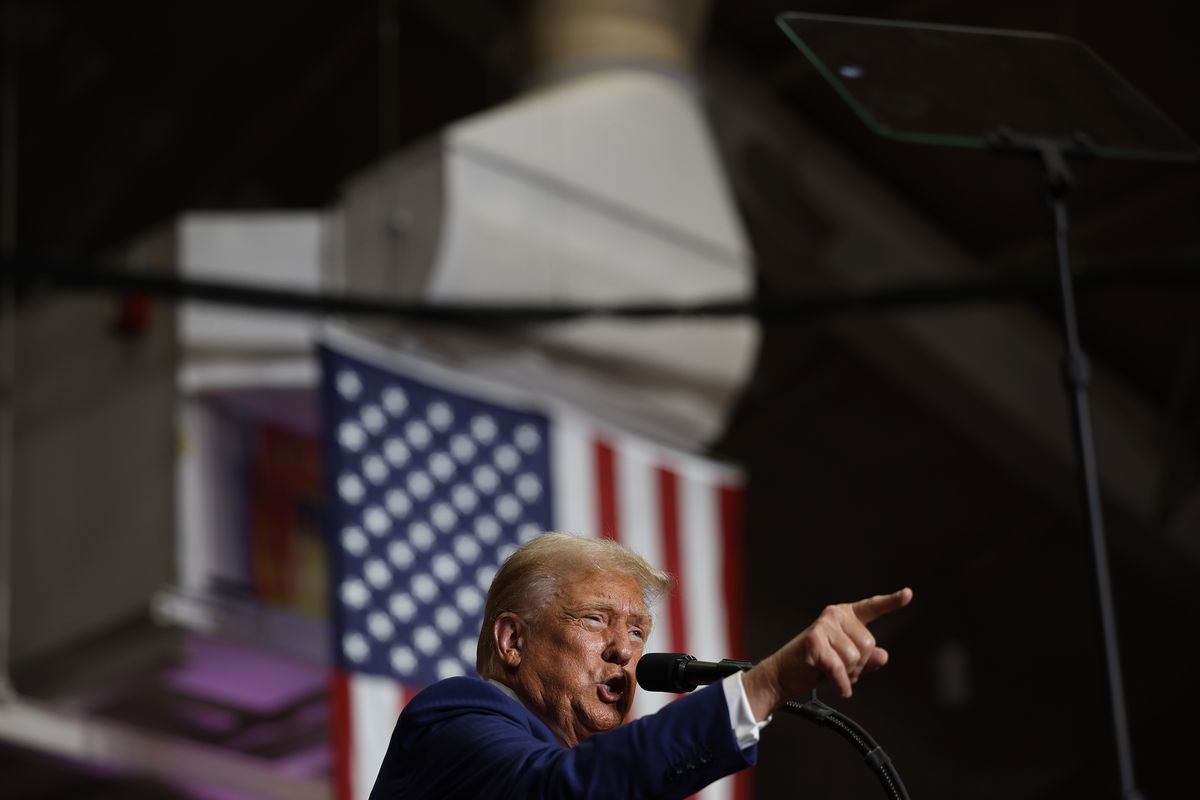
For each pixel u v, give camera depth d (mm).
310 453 30750
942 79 8391
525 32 32906
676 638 28344
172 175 46094
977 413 43562
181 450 28984
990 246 42844
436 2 40000
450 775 6082
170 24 42250
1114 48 36500
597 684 6629
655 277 31062
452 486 27109
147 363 29875
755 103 40969
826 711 6273
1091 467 7977
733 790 26984
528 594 6789
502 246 29359
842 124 41188
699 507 29438
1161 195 40094
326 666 29812
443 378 27828
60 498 30078
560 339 30062
